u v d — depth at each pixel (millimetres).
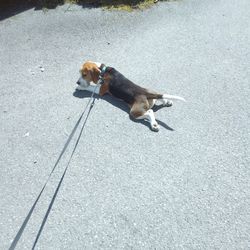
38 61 2023
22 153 1563
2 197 1410
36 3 2430
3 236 1292
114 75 1688
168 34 2145
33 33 2213
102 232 1283
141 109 1608
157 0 2375
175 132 1597
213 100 1739
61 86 1858
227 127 1612
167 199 1361
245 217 1300
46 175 1472
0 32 2242
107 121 1660
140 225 1293
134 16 2279
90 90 1791
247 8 2324
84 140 1589
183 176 1434
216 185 1399
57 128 1652
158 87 1813
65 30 2213
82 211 1347
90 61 1849
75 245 1256
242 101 1729
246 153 1506
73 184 1432
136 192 1392
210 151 1518
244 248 1222
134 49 2053
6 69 1992
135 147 1549
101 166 1485
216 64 1940
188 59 1976
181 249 1227
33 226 1312
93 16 2293
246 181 1409
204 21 2230
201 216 1309
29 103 1784
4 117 1729
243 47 2041
